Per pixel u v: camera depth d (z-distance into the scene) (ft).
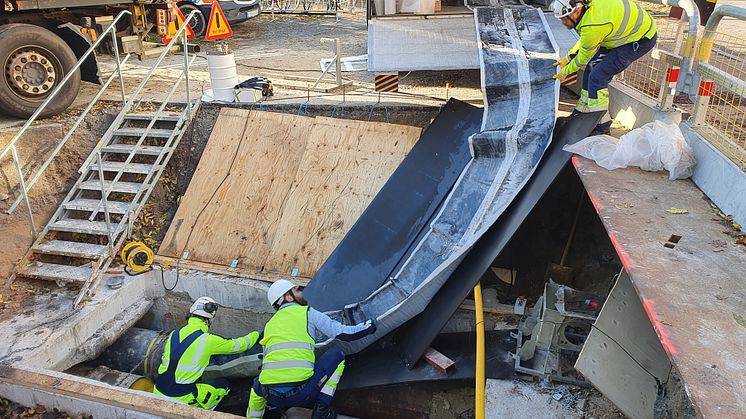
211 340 15.87
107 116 23.58
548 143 16.52
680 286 9.82
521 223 15.19
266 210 21.03
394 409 16.43
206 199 21.65
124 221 20.44
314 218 20.53
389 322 16.60
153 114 23.36
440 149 19.92
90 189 21.42
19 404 14.57
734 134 14.46
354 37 39.52
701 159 14.03
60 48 22.02
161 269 20.24
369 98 23.56
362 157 21.24
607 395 11.44
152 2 29.91
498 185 16.76
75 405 14.02
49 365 16.05
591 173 14.76
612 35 14.92
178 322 20.95
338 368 15.01
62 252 19.65
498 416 13.64
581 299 14.69
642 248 11.05
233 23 41.04
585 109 16.87
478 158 18.06
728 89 13.87
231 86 23.85
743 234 11.53
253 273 19.88
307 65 30.89
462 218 16.97
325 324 15.07
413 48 20.76
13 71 21.04
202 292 20.17
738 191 12.14
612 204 12.94
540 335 14.80
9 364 15.07
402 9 23.09
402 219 18.84
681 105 16.67
